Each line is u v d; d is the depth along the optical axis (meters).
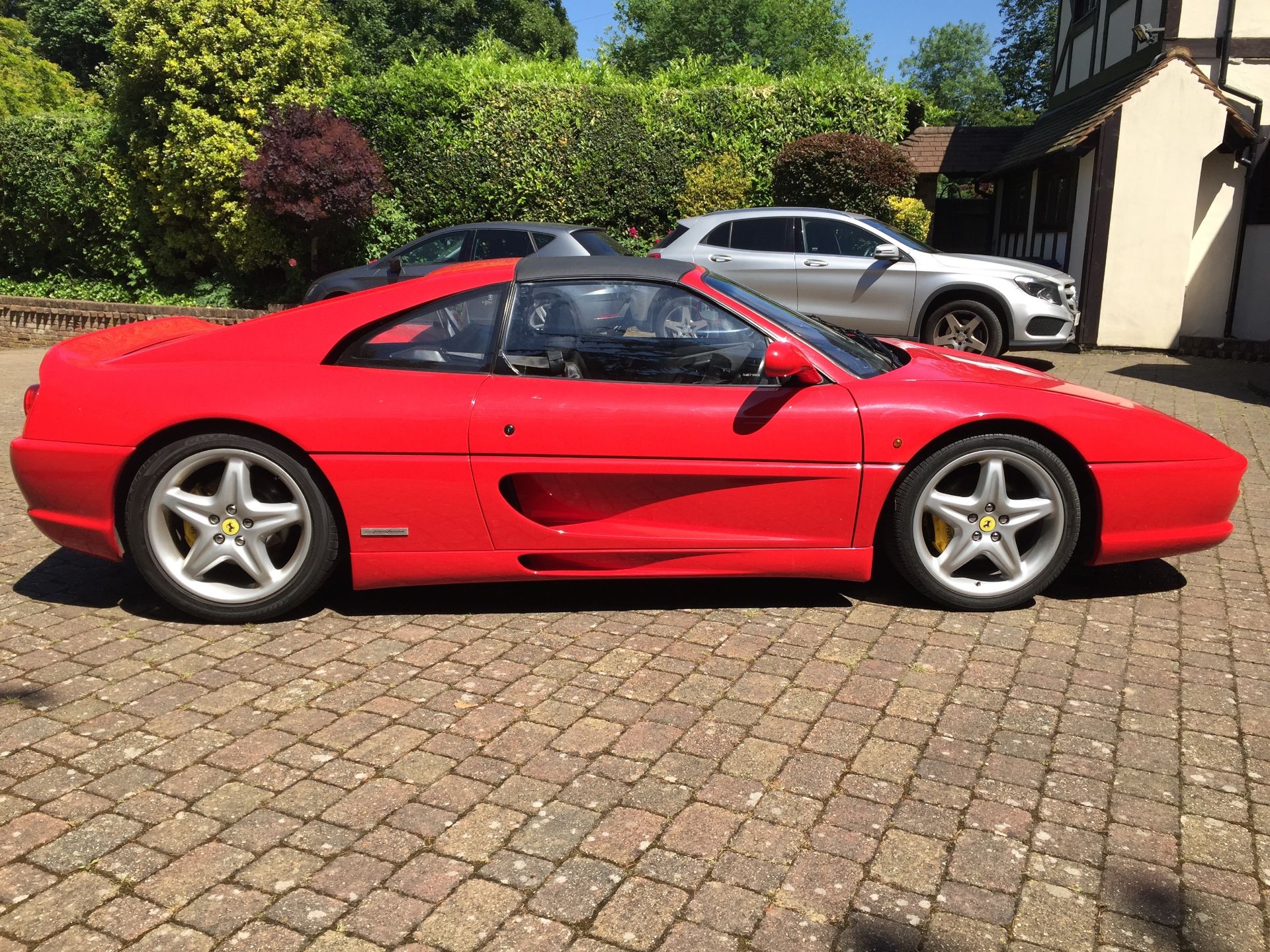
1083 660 3.38
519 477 3.63
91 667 3.32
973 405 3.64
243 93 15.75
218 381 3.58
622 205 15.71
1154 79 11.58
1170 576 4.23
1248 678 3.26
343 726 2.92
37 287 17.86
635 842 2.37
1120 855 2.33
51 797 2.55
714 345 3.73
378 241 15.77
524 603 3.92
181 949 2.02
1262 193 12.34
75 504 3.62
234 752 2.77
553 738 2.86
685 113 15.80
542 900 2.17
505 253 10.49
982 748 2.80
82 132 17.20
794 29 40.16
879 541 3.86
